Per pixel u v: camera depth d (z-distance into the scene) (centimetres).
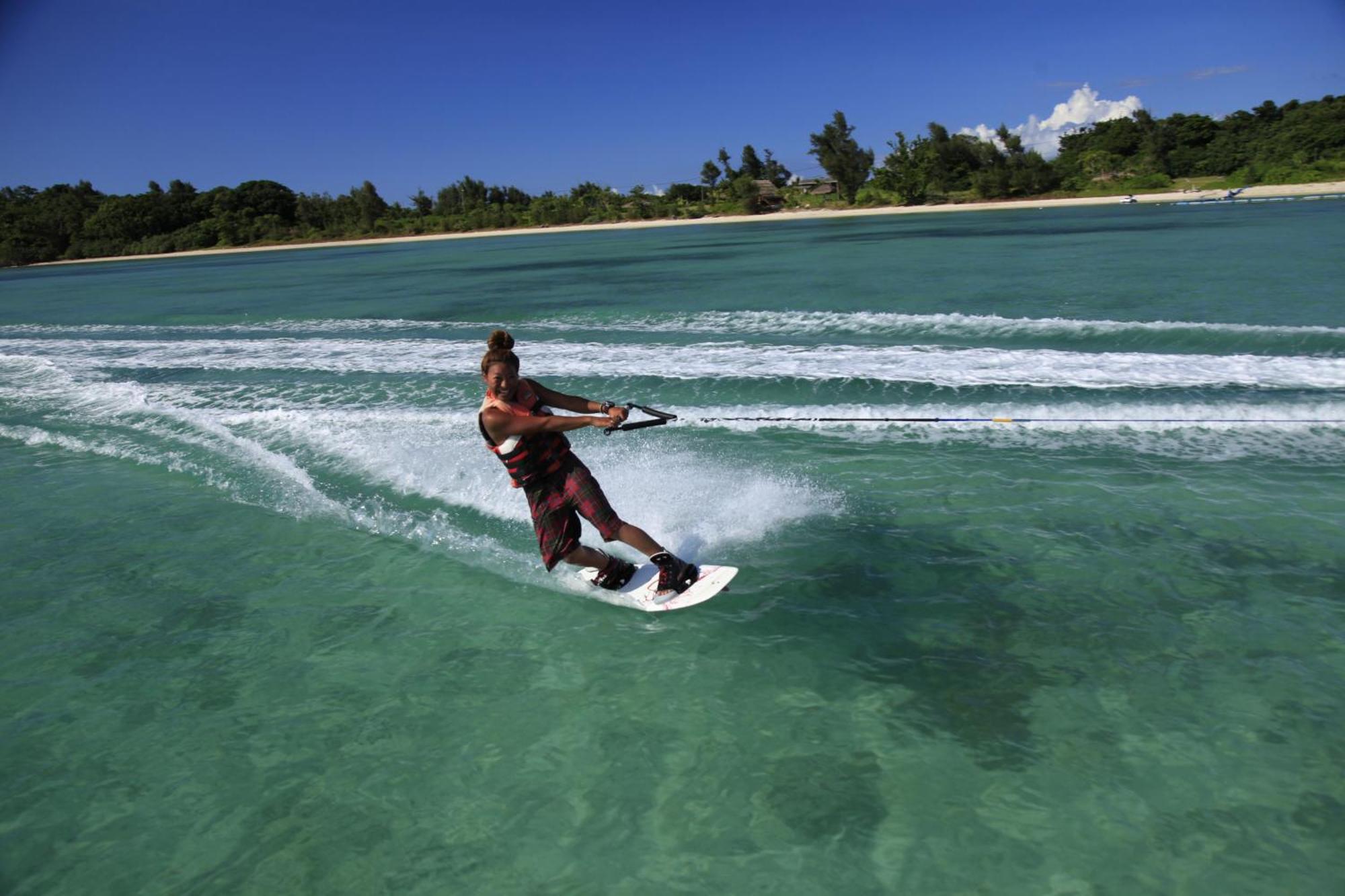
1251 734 354
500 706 410
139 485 768
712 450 759
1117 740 357
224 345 1502
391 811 343
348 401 1005
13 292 3881
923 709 386
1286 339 973
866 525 585
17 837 338
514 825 332
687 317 1470
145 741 395
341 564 579
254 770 372
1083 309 1279
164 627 503
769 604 489
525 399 487
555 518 493
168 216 12350
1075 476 643
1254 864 291
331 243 10812
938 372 945
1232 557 502
